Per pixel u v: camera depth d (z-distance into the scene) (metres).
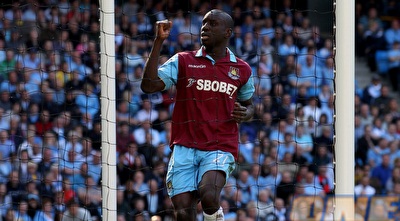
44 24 13.25
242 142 12.52
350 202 6.77
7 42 12.98
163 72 6.25
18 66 12.68
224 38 6.34
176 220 6.19
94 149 11.72
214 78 6.29
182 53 6.38
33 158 10.37
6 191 10.99
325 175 12.29
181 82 6.31
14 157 11.16
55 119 12.09
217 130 6.26
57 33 13.13
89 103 12.46
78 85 12.66
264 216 11.40
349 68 6.79
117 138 11.80
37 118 12.03
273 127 12.93
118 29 13.25
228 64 6.35
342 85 6.80
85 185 10.03
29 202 10.79
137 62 12.95
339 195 6.79
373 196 9.36
